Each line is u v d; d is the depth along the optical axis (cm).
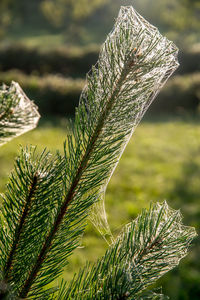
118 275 49
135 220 55
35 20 1888
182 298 147
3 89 56
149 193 277
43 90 593
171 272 165
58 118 552
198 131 467
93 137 50
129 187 288
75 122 51
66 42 1552
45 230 53
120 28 48
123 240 53
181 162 353
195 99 586
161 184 295
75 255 171
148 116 579
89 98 50
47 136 419
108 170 52
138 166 342
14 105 55
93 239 189
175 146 408
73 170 52
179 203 255
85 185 52
